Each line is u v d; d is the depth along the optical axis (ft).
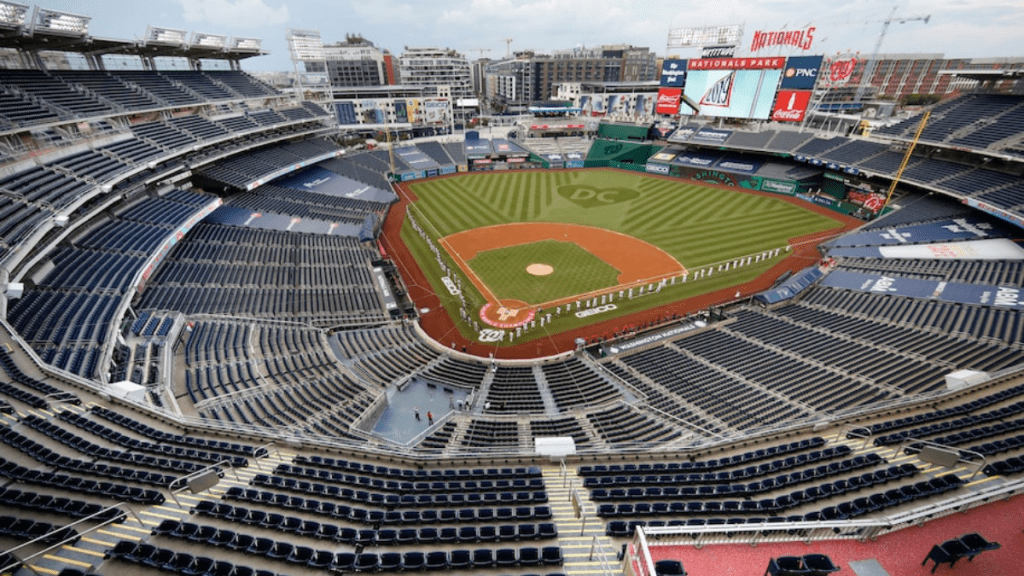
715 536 35.35
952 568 33.04
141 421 62.03
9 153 105.19
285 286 128.47
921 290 118.83
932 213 163.12
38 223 89.10
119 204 125.39
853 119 229.66
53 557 37.45
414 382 96.99
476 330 121.08
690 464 59.82
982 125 164.86
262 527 43.14
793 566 31.12
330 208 193.36
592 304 132.16
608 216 203.21
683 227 188.03
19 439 51.08
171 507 44.80
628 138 308.60
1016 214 134.72
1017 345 89.56
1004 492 37.78
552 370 104.17
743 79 228.43
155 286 111.34
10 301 81.82
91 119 129.18
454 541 42.47
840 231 177.06
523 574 37.76
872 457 51.01
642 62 540.11
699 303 131.64
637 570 33.17
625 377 98.43
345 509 47.62
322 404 80.94
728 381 91.66
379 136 310.45
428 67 449.06
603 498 50.29
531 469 59.88
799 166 231.30
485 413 85.20
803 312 121.90
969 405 62.64
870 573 32.91
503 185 253.85
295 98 261.44
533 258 161.58
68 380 65.16
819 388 84.99
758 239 173.58
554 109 326.65
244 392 79.97
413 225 192.34
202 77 192.65
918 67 444.55
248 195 184.24
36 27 112.57
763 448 61.21
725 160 254.68
